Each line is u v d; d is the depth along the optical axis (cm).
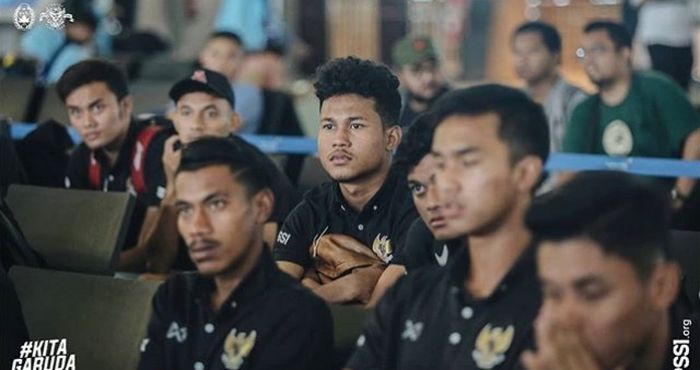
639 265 320
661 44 886
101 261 489
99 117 548
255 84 882
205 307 371
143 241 523
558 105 671
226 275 371
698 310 348
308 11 1359
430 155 354
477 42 1280
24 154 620
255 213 374
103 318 420
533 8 1217
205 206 372
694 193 574
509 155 337
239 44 820
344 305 386
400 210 413
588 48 642
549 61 682
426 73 700
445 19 1310
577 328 322
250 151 383
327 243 416
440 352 335
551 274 324
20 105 820
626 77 639
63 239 496
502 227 335
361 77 416
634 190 321
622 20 909
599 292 321
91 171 559
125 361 411
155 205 537
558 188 327
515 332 327
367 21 1354
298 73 1290
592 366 322
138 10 1099
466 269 338
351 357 350
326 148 419
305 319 362
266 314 365
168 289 380
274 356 362
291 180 590
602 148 645
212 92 518
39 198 507
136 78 955
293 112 801
